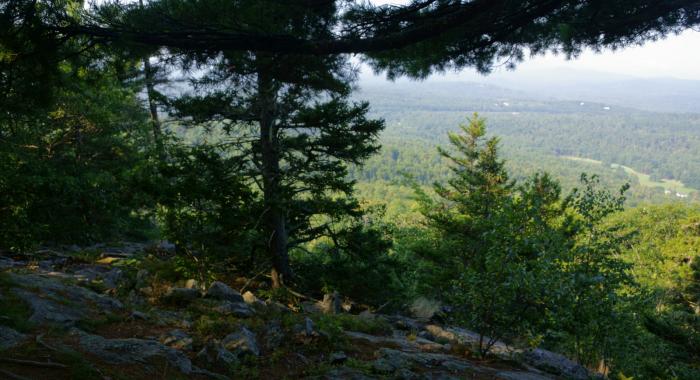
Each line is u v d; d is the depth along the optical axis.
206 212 11.88
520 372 7.18
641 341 12.31
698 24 5.18
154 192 11.41
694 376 9.96
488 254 7.92
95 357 4.83
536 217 8.18
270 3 4.76
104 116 18.59
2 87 5.52
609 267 8.94
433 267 20.23
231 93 11.95
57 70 5.66
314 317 8.62
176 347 5.73
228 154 13.29
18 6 5.00
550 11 4.96
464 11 4.64
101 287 8.29
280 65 7.07
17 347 4.62
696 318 11.44
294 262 15.54
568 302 7.97
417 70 6.04
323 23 5.06
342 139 12.98
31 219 12.94
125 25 5.11
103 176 16.78
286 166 13.64
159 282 9.07
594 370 9.91
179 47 5.30
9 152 13.84
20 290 6.20
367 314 10.31
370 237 14.89
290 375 5.69
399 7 4.86
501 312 7.79
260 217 12.09
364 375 5.78
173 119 12.97
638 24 5.24
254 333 6.69
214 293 8.42
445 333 9.47
